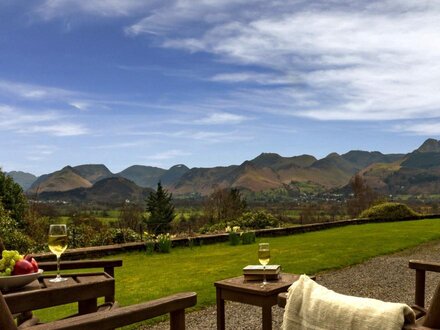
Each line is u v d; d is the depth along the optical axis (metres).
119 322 2.22
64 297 2.79
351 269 8.73
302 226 17.31
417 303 4.12
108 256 11.24
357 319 2.05
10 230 11.71
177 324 2.51
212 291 6.61
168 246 12.01
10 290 2.82
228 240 14.40
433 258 10.18
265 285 3.66
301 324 2.26
